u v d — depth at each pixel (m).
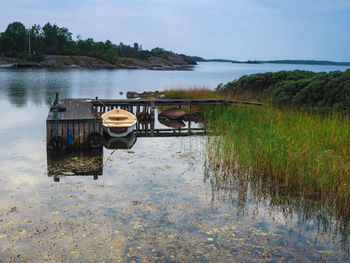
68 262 5.58
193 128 18.72
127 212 7.52
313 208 7.91
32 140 14.38
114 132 15.39
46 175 9.97
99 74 82.44
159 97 28.42
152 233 6.61
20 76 60.12
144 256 5.80
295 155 9.45
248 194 8.74
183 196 8.55
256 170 10.29
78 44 160.50
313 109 16.45
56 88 40.16
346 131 11.05
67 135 13.06
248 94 23.92
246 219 7.31
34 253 5.83
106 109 23.48
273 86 23.19
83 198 8.25
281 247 6.20
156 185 9.30
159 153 12.91
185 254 5.89
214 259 5.76
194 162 11.62
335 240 6.50
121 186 9.17
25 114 20.98
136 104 21.47
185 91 28.47
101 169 10.70
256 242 6.35
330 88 16.56
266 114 15.73
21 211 7.43
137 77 75.69
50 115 14.09
